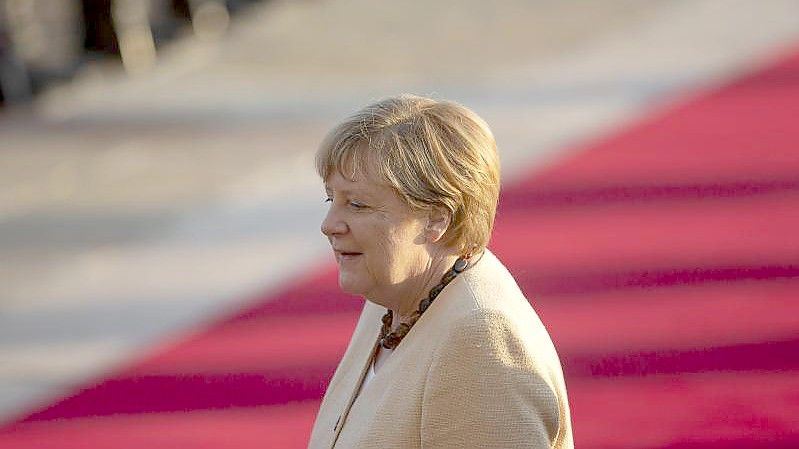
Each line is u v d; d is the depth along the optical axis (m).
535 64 32.47
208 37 37.44
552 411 6.21
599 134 26.52
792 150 24.38
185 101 31.62
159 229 23.23
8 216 24.38
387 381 6.63
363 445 6.52
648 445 13.92
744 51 32.00
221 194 24.88
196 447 14.91
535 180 23.88
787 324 16.69
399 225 6.38
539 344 6.38
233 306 19.42
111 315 19.44
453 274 6.56
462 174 6.31
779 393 14.83
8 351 18.22
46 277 21.22
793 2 35.94
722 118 26.89
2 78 31.42
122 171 26.64
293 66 34.22
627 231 20.80
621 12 37.09
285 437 15.02
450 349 6.23
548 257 19.97
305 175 25.55
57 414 16.16
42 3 34.19
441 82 31.69
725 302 17.58
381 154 6.26
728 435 14.00
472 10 38.47
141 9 35.38
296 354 17.34
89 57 34.44
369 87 31.72
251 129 28.89
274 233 22.59
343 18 38.56
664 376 15.53
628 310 17.62
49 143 28.80
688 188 22.70
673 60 31.73
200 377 16.88
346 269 6.58
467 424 6.16
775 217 20.81
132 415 15.97
